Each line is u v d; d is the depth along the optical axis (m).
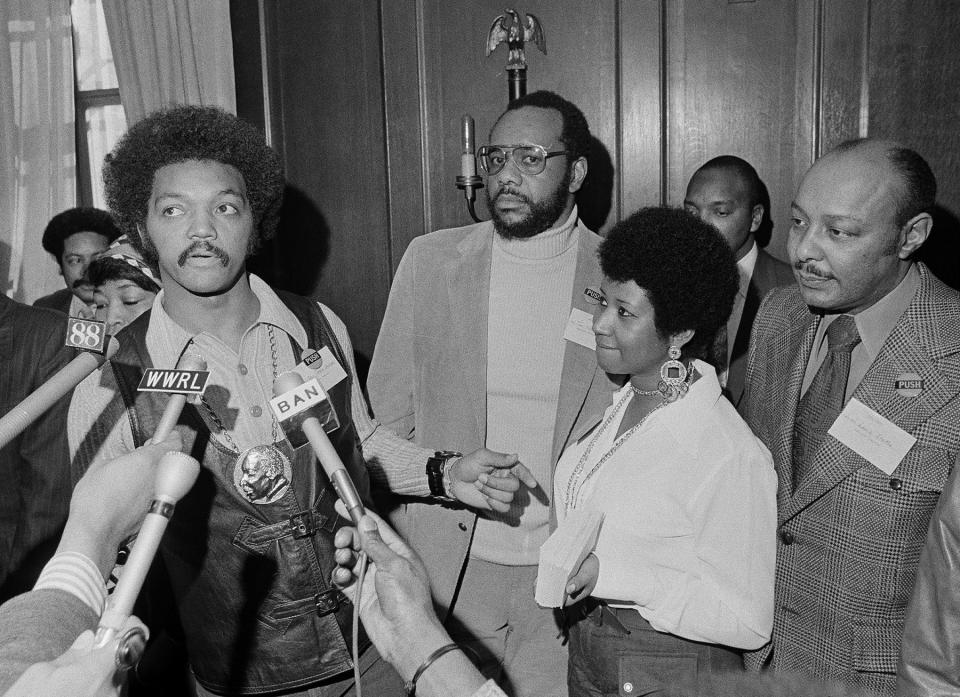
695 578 1.40
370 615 0.96
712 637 1.36
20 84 3.37
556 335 2.03
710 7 2.60
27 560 1.52
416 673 0.88
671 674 1.41
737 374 2.33
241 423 1.33
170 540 1.34
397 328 2.17
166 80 3.11
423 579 0.94
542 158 1.99
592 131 2.71
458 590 2.06
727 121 2.64
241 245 1.34
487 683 0.86
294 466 1.34
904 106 2.52
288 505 1.32
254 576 1.33
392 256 2.91
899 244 1.37
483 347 2.05
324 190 2.93
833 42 2.54
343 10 2.84
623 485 1.46
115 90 3.42
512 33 2.63
